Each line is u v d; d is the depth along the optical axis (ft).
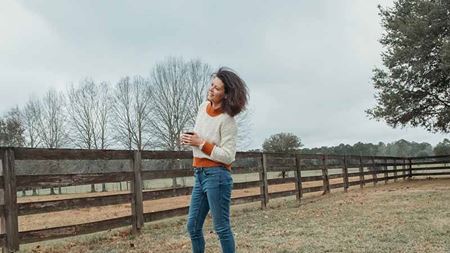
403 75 68.69
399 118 70.28
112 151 21.66
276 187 53.93
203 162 10.09
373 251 16.14
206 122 10.25
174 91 121.08
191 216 10.47
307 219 25.63
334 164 46.78
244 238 19.71
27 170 33.01
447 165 69.41
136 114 126.72
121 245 18.93
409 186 53.06
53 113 133.59
